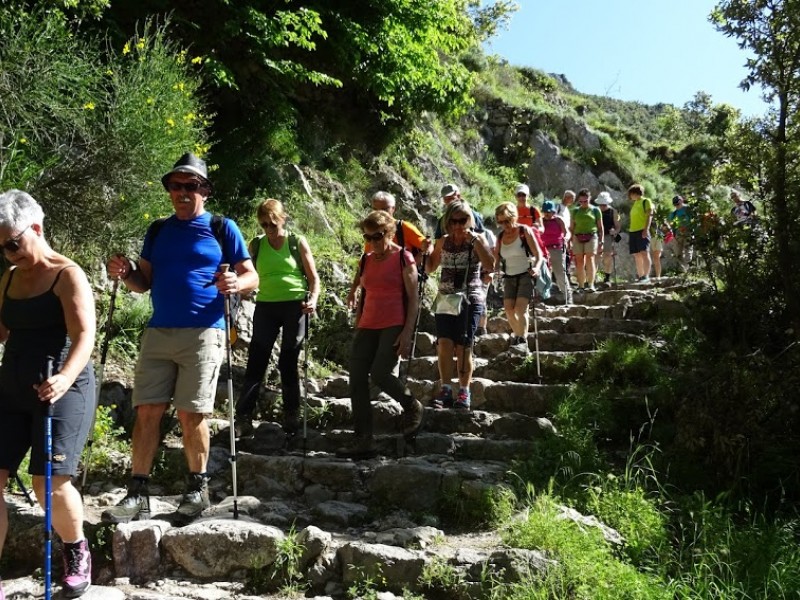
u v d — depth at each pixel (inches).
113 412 227.5
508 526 167.2
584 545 151.3
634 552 160.7
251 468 203.9
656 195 756.0
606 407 235.8
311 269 233.6
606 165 758.5
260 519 171.9
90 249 256.1
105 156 251.1
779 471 199.3
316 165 432.5
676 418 216.5
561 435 214.8
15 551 160.2
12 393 134.3
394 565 149.3
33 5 264.4
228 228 169.9
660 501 181.6
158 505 178.7
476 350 318.0
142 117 255.9
